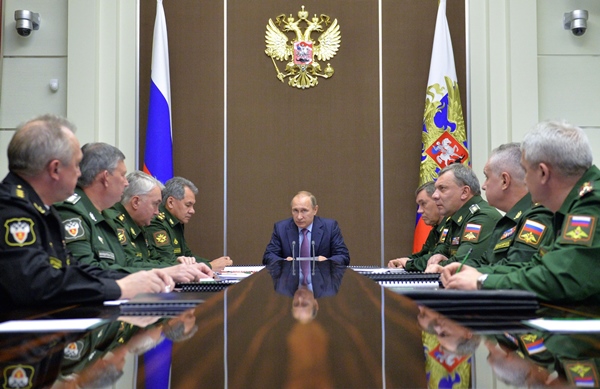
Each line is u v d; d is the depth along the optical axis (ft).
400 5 20.26
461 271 6.70
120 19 19.54
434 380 2.33
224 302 5.24
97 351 3.09
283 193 20.15
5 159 18.65
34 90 18.79
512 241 9.86
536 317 4.63
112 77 19.16
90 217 10.04
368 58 20.24
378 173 20.15
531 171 7.07
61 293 5.88
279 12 20.30
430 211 15.76
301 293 6.09
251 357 2.74
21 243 6.00
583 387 2.30
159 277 6.93
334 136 20.20
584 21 18.81
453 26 20.15
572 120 19.25
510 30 19.06
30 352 3.10
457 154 19.12
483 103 19.86
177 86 20.04
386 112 20.17
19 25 18.38
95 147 10.46
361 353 2.83
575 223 6.32
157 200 13.15
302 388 2.13
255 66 20.17
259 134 20.16
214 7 20.17
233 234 20.03
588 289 6.07
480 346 3.23
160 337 3.46
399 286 7.62
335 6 20.31
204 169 20.03
